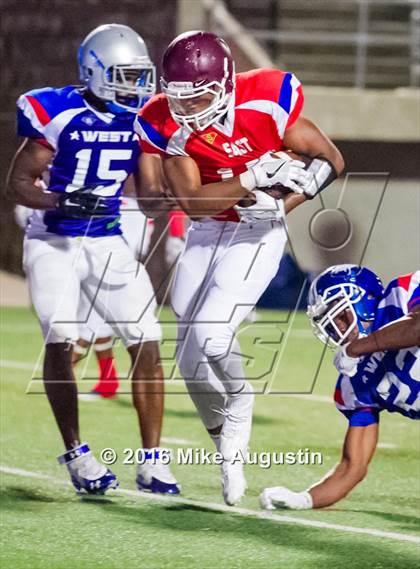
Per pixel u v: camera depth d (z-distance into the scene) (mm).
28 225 12031
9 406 16906
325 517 10938
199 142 11094
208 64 10617
